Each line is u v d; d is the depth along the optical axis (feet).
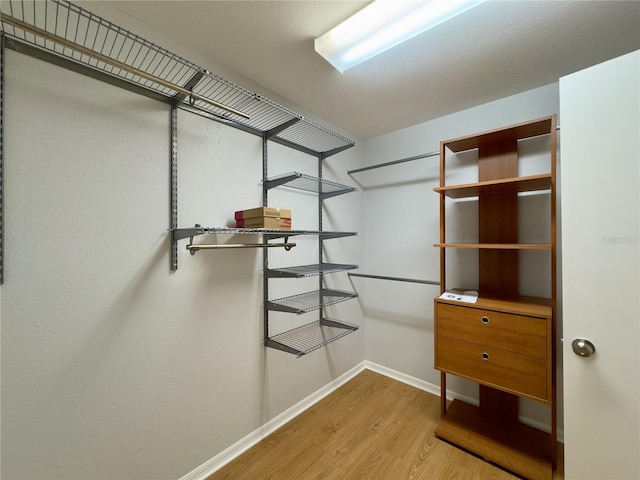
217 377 4.81
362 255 8.45
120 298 3.71
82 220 3.40
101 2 3.47
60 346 3.27
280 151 5.98
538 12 3.61
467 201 6.49
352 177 8.07
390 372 7.97
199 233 3.77
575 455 3.72
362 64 4.75
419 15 3.54
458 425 5.60
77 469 3.40
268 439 5.48
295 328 6.29
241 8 3.58
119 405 3.73
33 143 3.05
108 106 3.59
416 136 7.34
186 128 4.40
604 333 3.51
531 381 4.50
